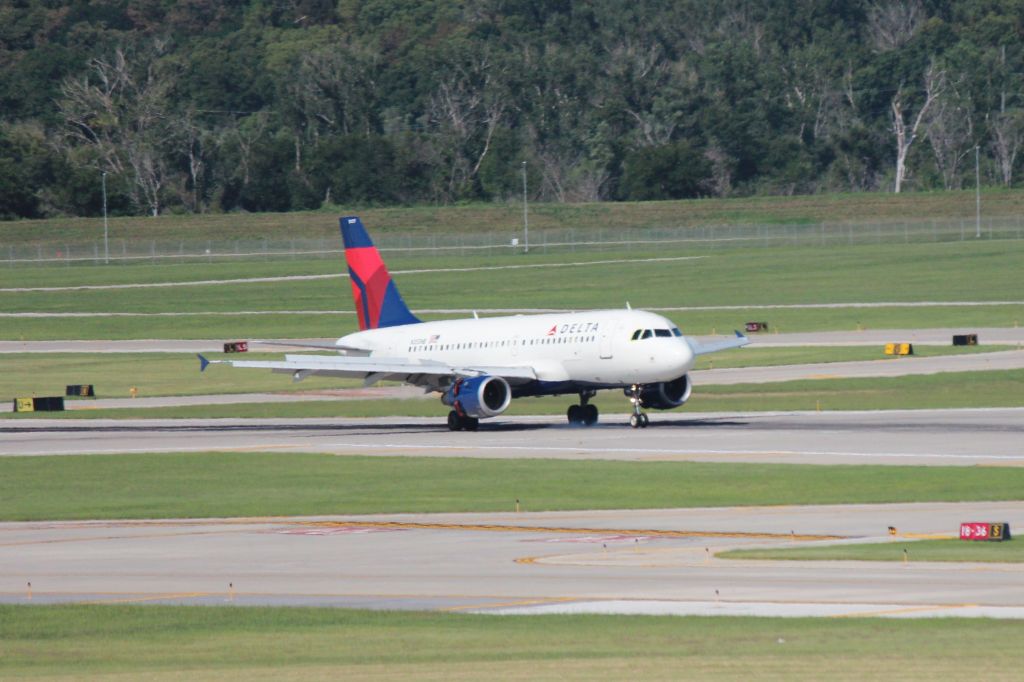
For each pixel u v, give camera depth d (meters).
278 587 121.56
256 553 140.25
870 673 85.94
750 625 101.00
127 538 152.75
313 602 114.75
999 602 107.75
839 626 100.00
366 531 153.75
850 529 145.75
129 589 122.25
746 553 131.75
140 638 101.69
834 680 84.44
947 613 104.19
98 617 109.19
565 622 103.56
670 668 88.25
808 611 105.75
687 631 99.25
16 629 105.19
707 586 116.25
